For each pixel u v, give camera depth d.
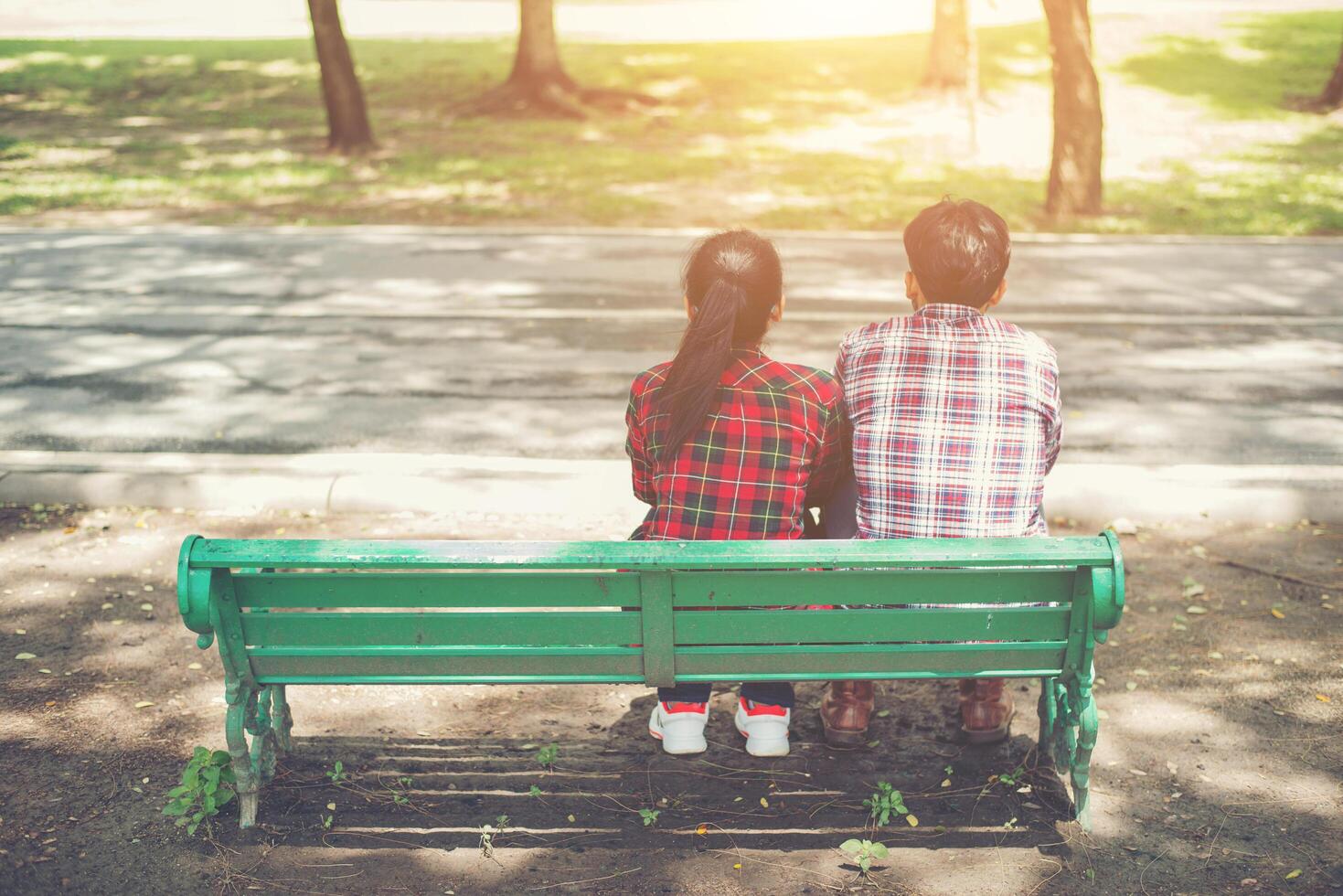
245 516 5.11
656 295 8.77
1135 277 9.43
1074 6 11.60
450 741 3.50
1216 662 3.96
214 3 36.88
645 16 31.55
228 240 10.61
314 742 3.46
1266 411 6.38
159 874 2.90
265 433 5.94
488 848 3.00
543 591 2.80
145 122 18.77
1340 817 3.12
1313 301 8.75
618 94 19.97
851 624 2.87
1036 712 3.67
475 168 14.58
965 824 3.10
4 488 5.20
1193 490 5.13
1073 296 8.81
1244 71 21.56
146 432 5.96
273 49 24.30
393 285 8.99
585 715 3.67
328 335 7.71
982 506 3.09
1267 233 11.31
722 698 3.78
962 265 3.14
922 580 2.79
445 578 2.77
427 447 5.79
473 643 2.87
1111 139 17.69
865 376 3.19
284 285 8.98
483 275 9.32
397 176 14.07
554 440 5.92
